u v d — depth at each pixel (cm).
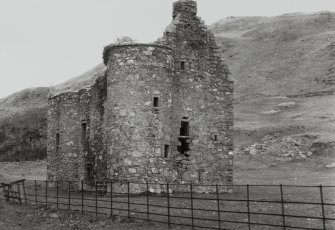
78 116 3666
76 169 3597
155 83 2756
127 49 2767
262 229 1706
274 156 5506
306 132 6106
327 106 7688
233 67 12938
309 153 5381
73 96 3731
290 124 6619
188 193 2838
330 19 14525
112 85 2791
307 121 6756
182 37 3023
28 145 6400
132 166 2645
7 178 4153
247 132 6494
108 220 1983
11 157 6294
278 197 2758
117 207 2247
